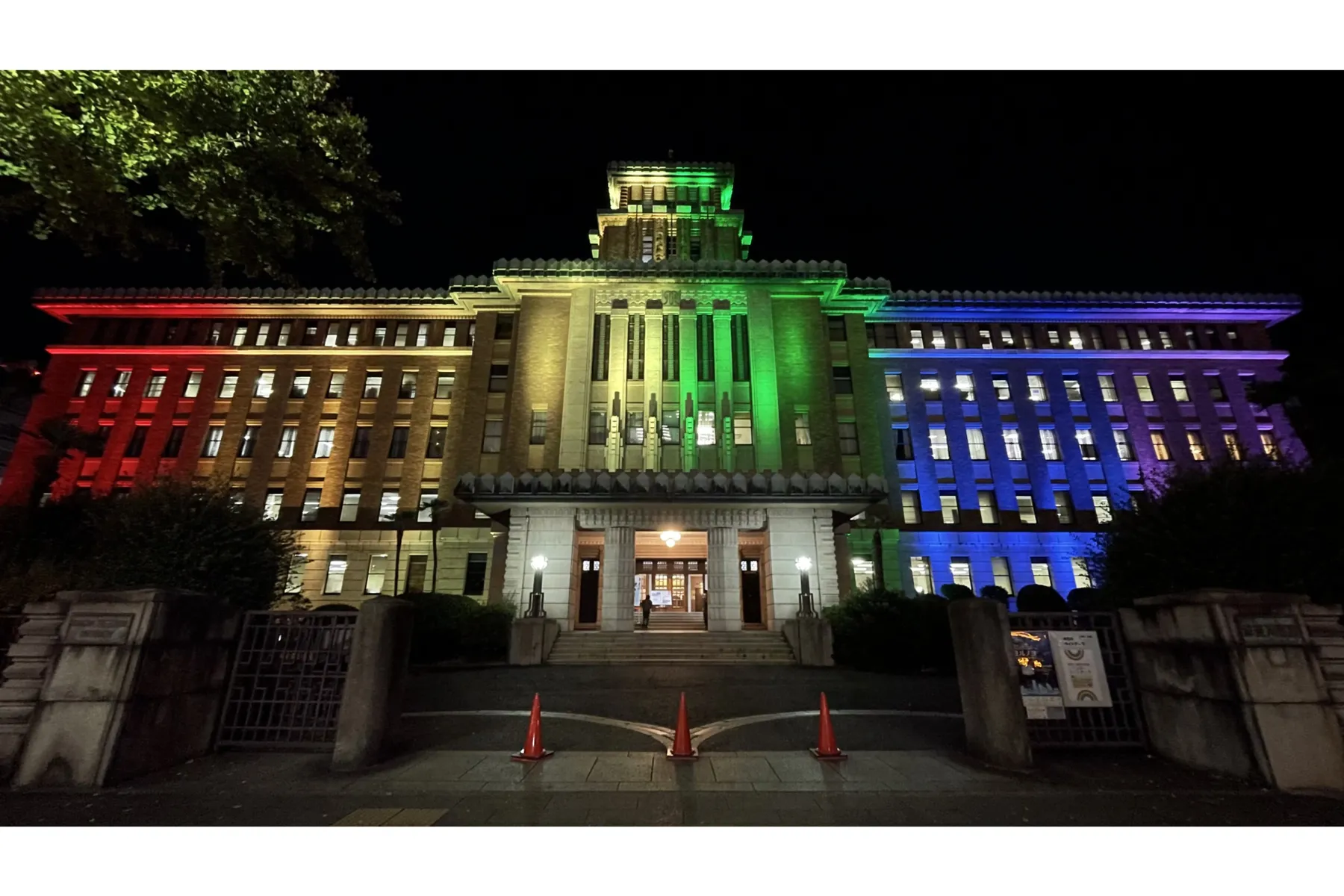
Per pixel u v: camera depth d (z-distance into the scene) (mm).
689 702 11664
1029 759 6887
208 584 8906
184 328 39625
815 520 23562
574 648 19875
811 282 32750
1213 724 6727
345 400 37719
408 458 36344
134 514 9359
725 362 31391
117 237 10008
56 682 6586
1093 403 38656
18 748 6445
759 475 23688
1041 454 37719
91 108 8703
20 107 7992
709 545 23469
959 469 37344
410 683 14148
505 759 7430
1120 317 40062
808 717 10188
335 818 5473
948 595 29109
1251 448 37656
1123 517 9398
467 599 21266
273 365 38594
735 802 5906
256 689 8070
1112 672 7988
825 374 32469
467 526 33906
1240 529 7922
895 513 36344
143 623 6828
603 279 32594
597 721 9867
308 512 35750
